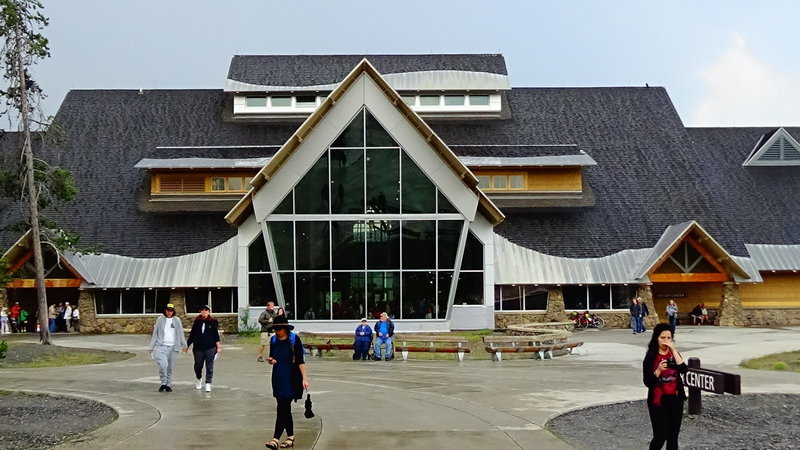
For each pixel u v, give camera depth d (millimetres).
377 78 39938
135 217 48250
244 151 49938
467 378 22719
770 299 49938
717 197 51625
